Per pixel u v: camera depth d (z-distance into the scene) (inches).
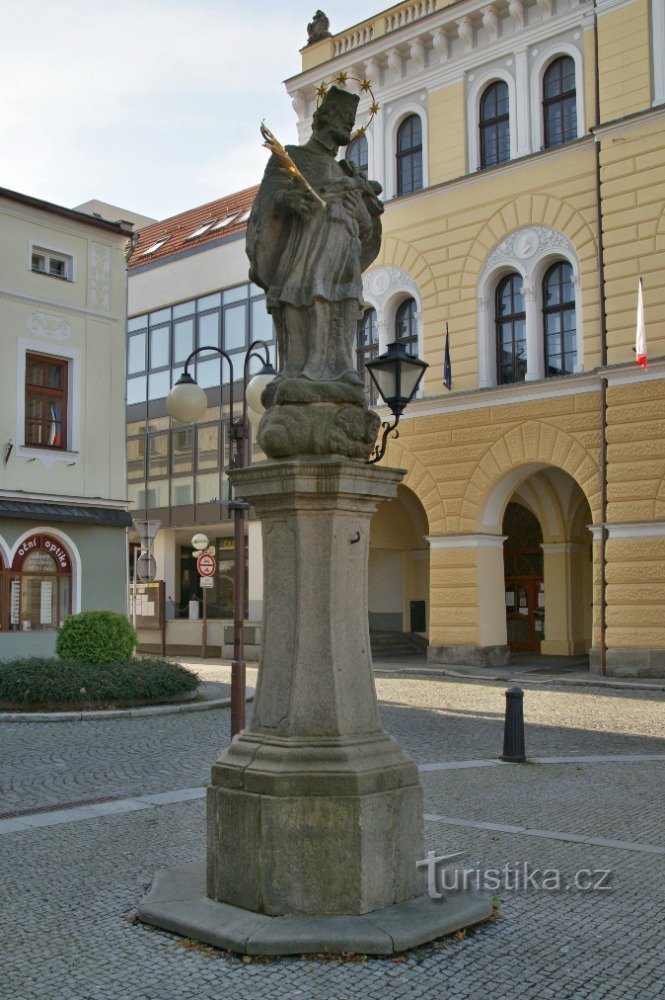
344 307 241.1
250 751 218.5
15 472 853.2
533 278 951.0
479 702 693.3
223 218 1380.4
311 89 1123.9
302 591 222.7
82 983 187.5
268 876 209.0
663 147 861.2
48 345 883.4
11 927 220.2
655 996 180.9
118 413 935.7
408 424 1023.0
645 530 843.4
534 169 951.0
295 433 226.7
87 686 629.3
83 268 917.2
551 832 305.3
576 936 211.0
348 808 208.7
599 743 504.1
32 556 865.5
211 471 1272.1
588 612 1109.7
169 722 595.5
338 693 219.0
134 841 301.4
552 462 917.8
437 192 1021.8
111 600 918.4
